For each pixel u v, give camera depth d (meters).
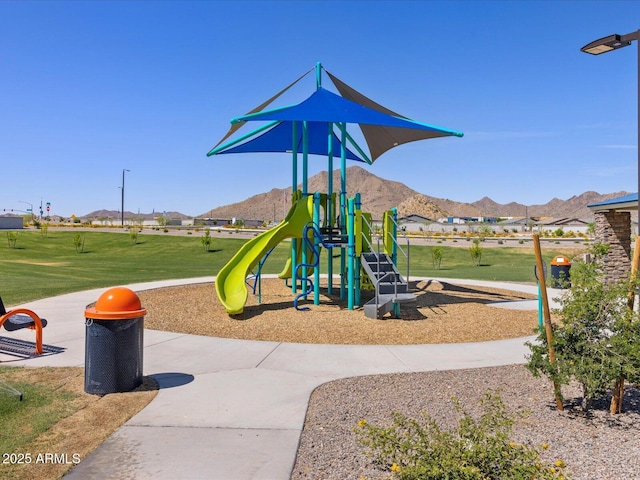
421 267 30.72
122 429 4.86
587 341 5.42
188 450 4.40
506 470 3.39
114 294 6.10
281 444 4.54
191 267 28.50
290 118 10.88
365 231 13.14
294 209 12.95
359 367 7.29
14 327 7.73
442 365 7.44
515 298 14.80
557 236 75.62
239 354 8.02
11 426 4.88
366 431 4.82
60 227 73.38
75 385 6.27
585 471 4.05
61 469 4.01
